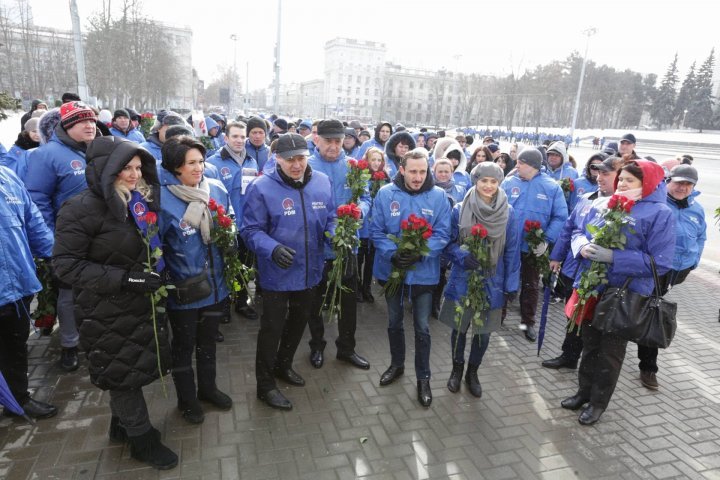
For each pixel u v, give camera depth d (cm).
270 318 321
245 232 311
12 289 274
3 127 1781
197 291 279
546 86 6831
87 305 236
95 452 273
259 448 287
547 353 448
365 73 10131
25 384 298
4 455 266
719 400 380
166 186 273
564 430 326
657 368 393
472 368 364
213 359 317
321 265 340
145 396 335
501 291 345
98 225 231
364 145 719
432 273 340
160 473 261
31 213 303
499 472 280
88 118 344
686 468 296
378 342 447
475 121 8994
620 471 289
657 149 4334
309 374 381
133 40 3303
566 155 645
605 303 314
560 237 382
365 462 281
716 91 7950
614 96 7488
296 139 302
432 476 273
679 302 624
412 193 344
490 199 334
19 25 3644
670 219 305
